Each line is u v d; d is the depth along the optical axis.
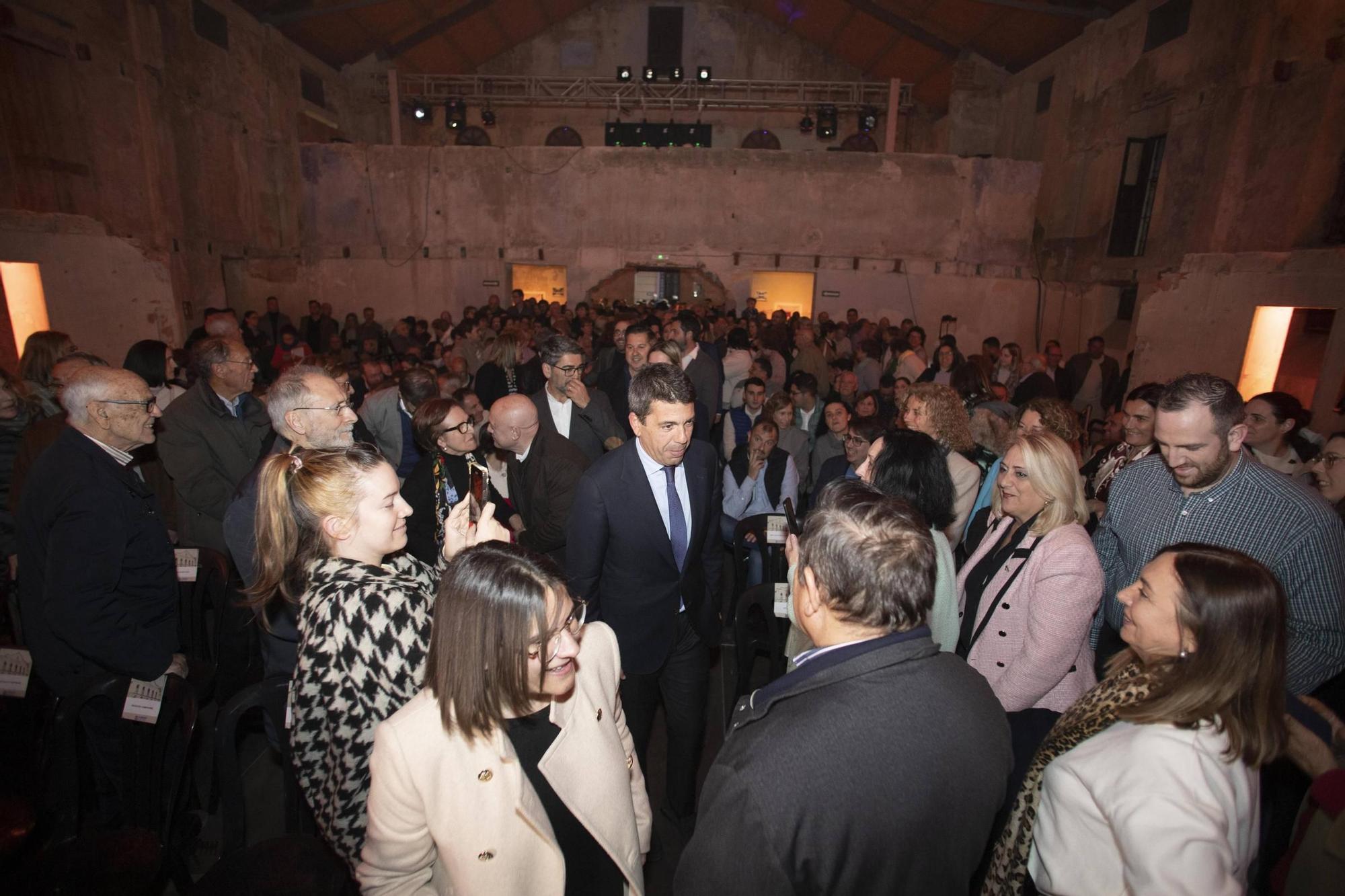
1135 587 1.22
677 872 1.02
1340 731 1.36
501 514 3.15
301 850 1.61
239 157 10.34
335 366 3.88
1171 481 2.01
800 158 12.12
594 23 15.89
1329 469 2.54
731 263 12.47
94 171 7.47
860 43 14.68
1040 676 1.69
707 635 2.32
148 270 8.05
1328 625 1.75
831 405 4.15
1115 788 1.06
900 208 12.16
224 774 1.76
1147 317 8.14
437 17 13.30
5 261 6.23
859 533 1.07
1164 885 0.95
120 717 1.93
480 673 1.13
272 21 11.05
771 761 0.96
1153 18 9.41
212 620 3.21
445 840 1.17
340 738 1.33
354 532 1.41
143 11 8.15
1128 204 9.94
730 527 3.67
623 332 4.91
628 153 12.19
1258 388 7.09
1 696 2.04
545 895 1.25
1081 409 8.27
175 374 5.16
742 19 15.84
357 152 12.05
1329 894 1.20
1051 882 1.18
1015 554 1.84
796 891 0.95
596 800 1.32
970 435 2.49
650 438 2.00
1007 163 11.90
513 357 4.89
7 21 6.27
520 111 16.22
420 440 2.62
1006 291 12.14
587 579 2.09
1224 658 1.05
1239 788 1.05
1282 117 7.25
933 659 1.06
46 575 1.83
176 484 2.68
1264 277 6.82
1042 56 12.29
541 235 12.42
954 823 0.98
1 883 1.60
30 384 3.13
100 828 2.17
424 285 12.40
